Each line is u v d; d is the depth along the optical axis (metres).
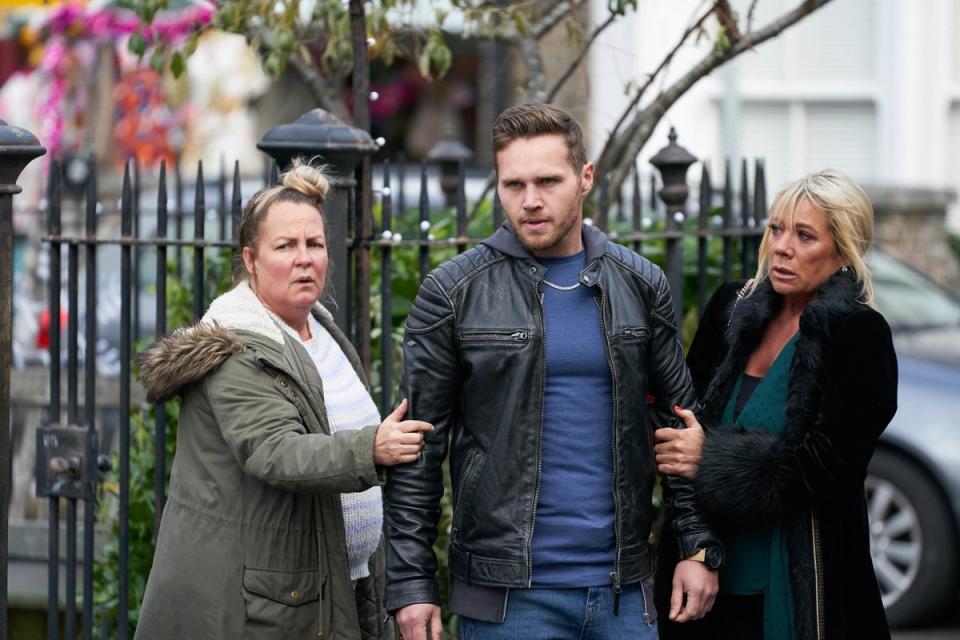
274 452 4.49
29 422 8.05
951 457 8.72
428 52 6.76
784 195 4.93
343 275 5.70
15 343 9.77
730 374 5.06
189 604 4.62
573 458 4.64
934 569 8.77
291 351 4.70
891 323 9.86
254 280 4.81
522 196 4.57
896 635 8.71
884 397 4.77
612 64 14.13
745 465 4.76
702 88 15.01
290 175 4.82
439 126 19.08
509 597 4.63
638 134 7.04
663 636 5.13
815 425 4.77
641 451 4.73
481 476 4.63
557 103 14.30
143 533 6.85
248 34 7.09
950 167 15.88
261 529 4.60
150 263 10.22
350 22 6.46
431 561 4.72
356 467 4.47
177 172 9.27
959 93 15.76
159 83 13.68
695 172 15.13
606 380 4.68
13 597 7.43
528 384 4.61
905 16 15.47
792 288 4.92
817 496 4.78
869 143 15.71
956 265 14.92
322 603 4.67
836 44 15.68
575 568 4.62
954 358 9.32
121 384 6.04
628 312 4.72
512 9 6.98
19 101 13.91
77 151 13.68
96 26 13.25
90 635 6.16
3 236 4.99
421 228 6.09
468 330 4.63
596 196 7.54
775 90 15.70
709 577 4.88
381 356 6.23
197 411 4.69
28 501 7.95
